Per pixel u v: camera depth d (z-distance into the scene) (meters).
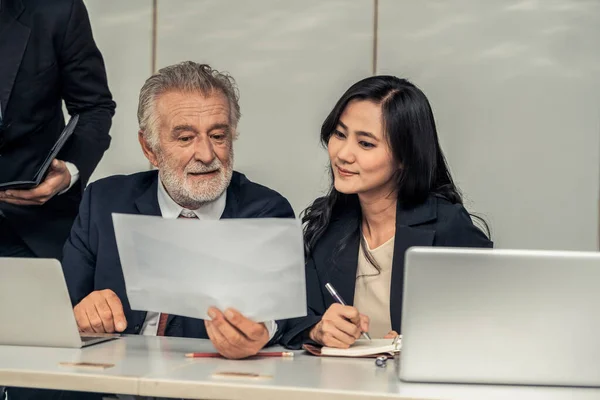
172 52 4.76
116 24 4.80
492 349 1.81
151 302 2.02
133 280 2.02
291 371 1.90
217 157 2.50
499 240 4.56
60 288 2.10
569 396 1.74
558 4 4.52
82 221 2.64
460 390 1.77
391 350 2.10
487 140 4.56
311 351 2.14
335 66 4.66
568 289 1.79
